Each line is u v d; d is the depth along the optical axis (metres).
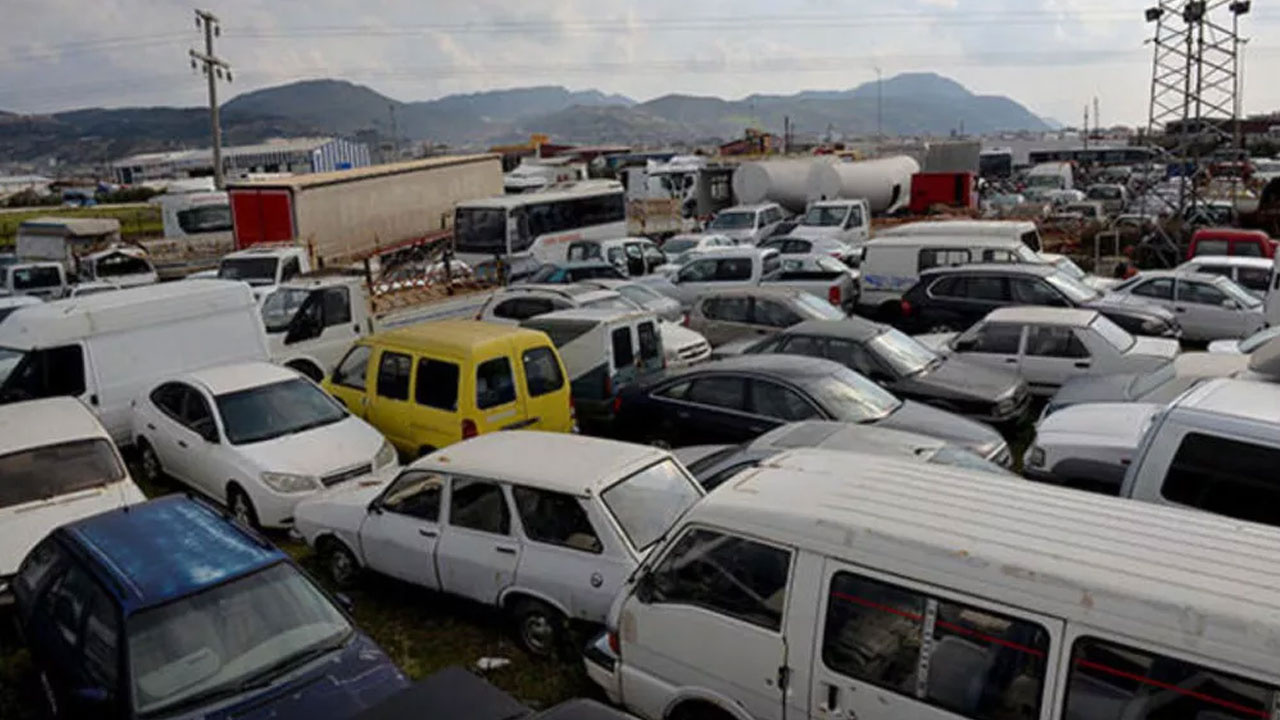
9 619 7.39
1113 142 77.81
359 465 9.51
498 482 6.81
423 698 4.10
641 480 6.73
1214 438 6.25
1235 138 32.59
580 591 6.31
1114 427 8.62
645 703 5.43
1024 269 15.13
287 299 14.80
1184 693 3.62
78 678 5.38
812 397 9.68
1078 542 4.26
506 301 15.92
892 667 4.37
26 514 7.88
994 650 4.07
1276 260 14.47
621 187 32.84
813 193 35.69
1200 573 3.92
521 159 86.00
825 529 4.64
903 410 9.88
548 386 10.60
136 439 11.00
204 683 5.14
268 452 9.36
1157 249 26.22
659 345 12.82
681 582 5.23
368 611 7.73
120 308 11.55
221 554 5.85
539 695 6.36
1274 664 3.45
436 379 10.17
